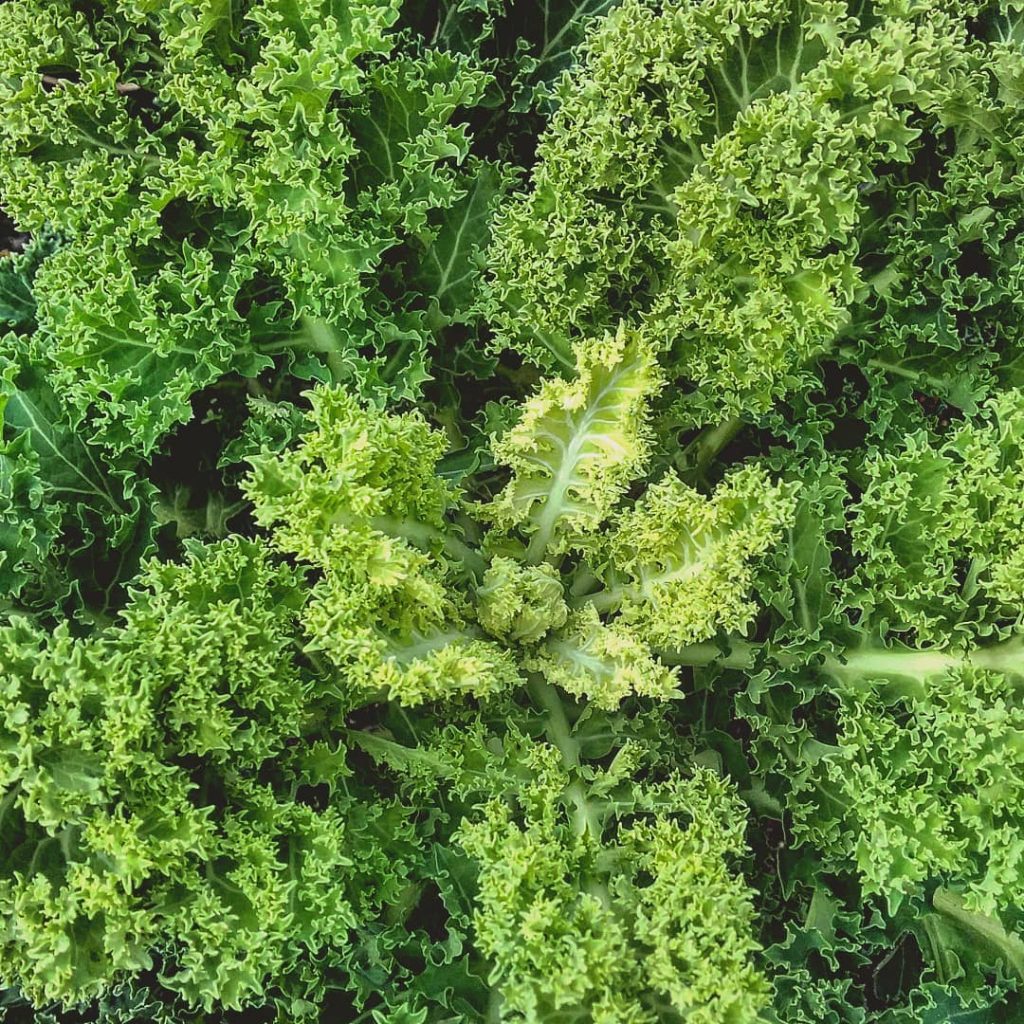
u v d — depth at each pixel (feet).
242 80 1.79
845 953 1.88
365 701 1.79
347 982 1.76
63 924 1.53
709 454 2.07
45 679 1.52
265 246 1.88
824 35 1.75
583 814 1.77
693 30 1.79
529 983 1.54
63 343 1.80
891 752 1.77
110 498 1.86
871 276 1.97
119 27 1.95
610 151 1.83
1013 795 1.67
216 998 1.65
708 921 1.59
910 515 1.80
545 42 2.16
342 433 1.64
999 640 1.82
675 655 1.99
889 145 1.84
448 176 1.96
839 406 2.02
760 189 1.78
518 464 1.88
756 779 1.95
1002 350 1.98
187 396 1.83
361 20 1.75
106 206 1.88
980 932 1.89
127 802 1.56
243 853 1.62
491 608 1.85
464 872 1.76
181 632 1.60
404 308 2.01
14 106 1.89
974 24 1.94
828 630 1.88
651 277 1.95
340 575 1.66
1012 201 1.90
